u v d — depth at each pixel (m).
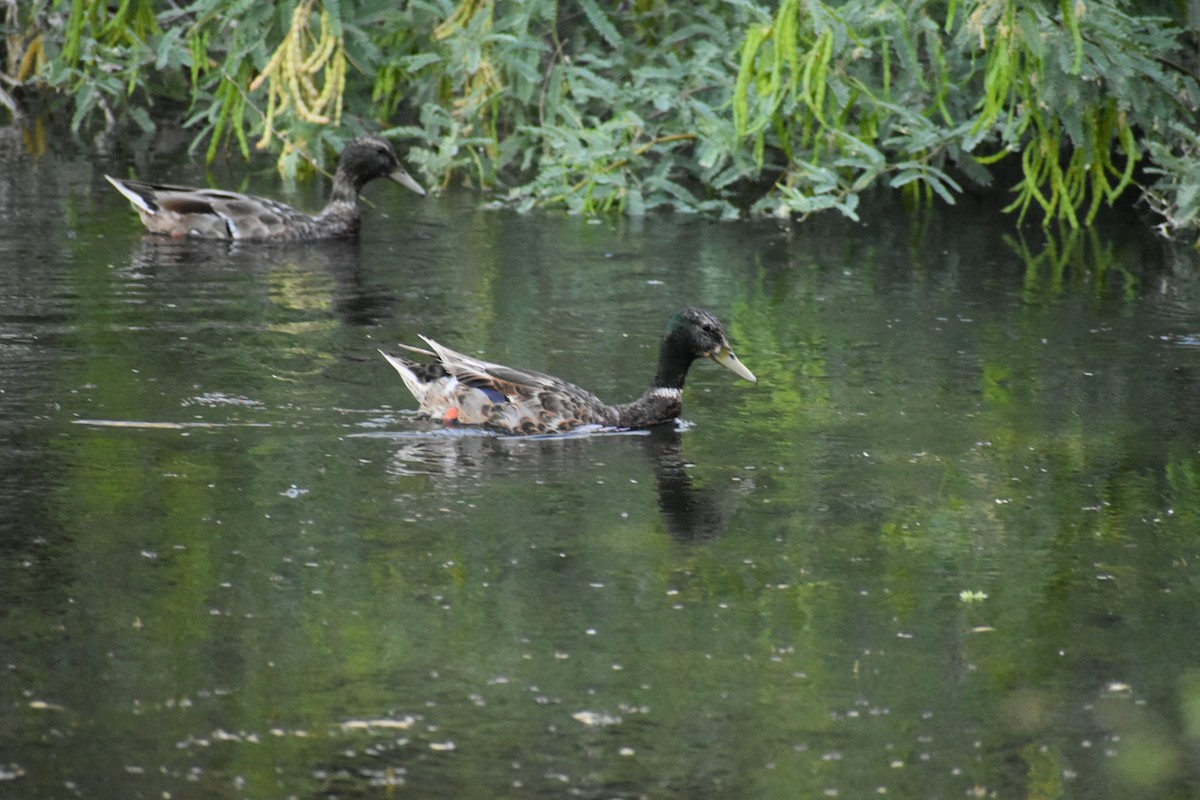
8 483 12.43
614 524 12.00
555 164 25.17
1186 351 17.31
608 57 26.67
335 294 19.11
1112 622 10.48
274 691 9.28
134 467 12.91
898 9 21.53
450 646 9.89
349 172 22.98
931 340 17.67
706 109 24.45
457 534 11.70
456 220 24.00
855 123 25.83
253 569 10.95
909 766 8.69
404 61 26.25
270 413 14.43
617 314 18.53
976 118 24.81
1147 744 8.93
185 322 17.48
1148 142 23.31
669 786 8.42
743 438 14.22
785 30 21.28
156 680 9.37
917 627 10.35
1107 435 14.38
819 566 11.30
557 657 9.80
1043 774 8.65
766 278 20.67
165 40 26.77
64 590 10.52
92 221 22.62
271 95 25.73
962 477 13.23
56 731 8.79
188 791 8.26
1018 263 21.89
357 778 8.42
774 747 8.85
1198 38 23.11
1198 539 11.94
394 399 15.03
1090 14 20.84
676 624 10.29
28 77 30.62
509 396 14.29
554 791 8.35
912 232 24.02
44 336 16.67
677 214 25.02
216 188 25.41
